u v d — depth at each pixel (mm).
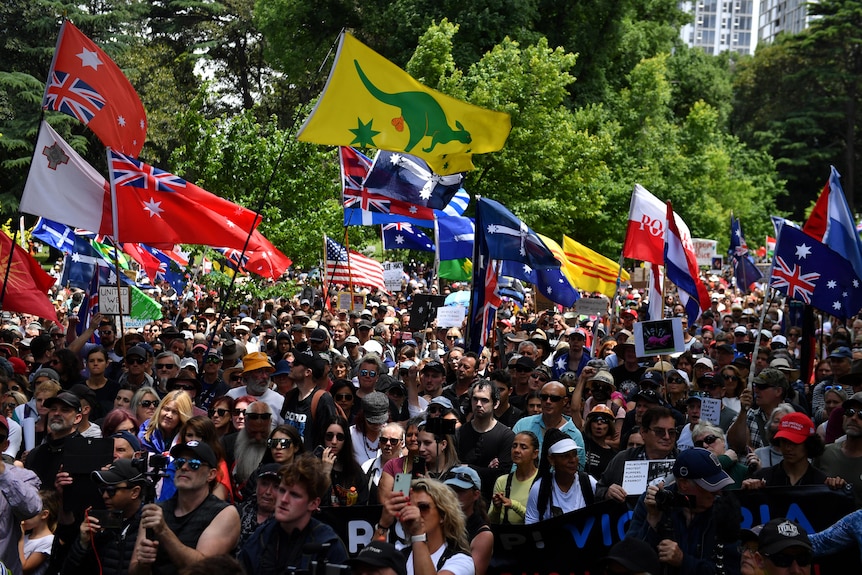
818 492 9398
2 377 12047
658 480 8766
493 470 11258
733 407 14289
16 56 66688
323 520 9414
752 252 76812
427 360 14789
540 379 13742
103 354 14328
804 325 17547
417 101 15062
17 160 61469
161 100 64375
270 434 9945
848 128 114562
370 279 26688
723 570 7977
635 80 59156
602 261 23094
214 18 79250
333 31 61031
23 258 15898
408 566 7816
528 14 57469
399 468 10375
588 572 9477
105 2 68250
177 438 9547
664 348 14461
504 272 20359
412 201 18141
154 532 7281
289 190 31234
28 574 9445
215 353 15328
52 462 10547
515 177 43969
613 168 55969
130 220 14633
